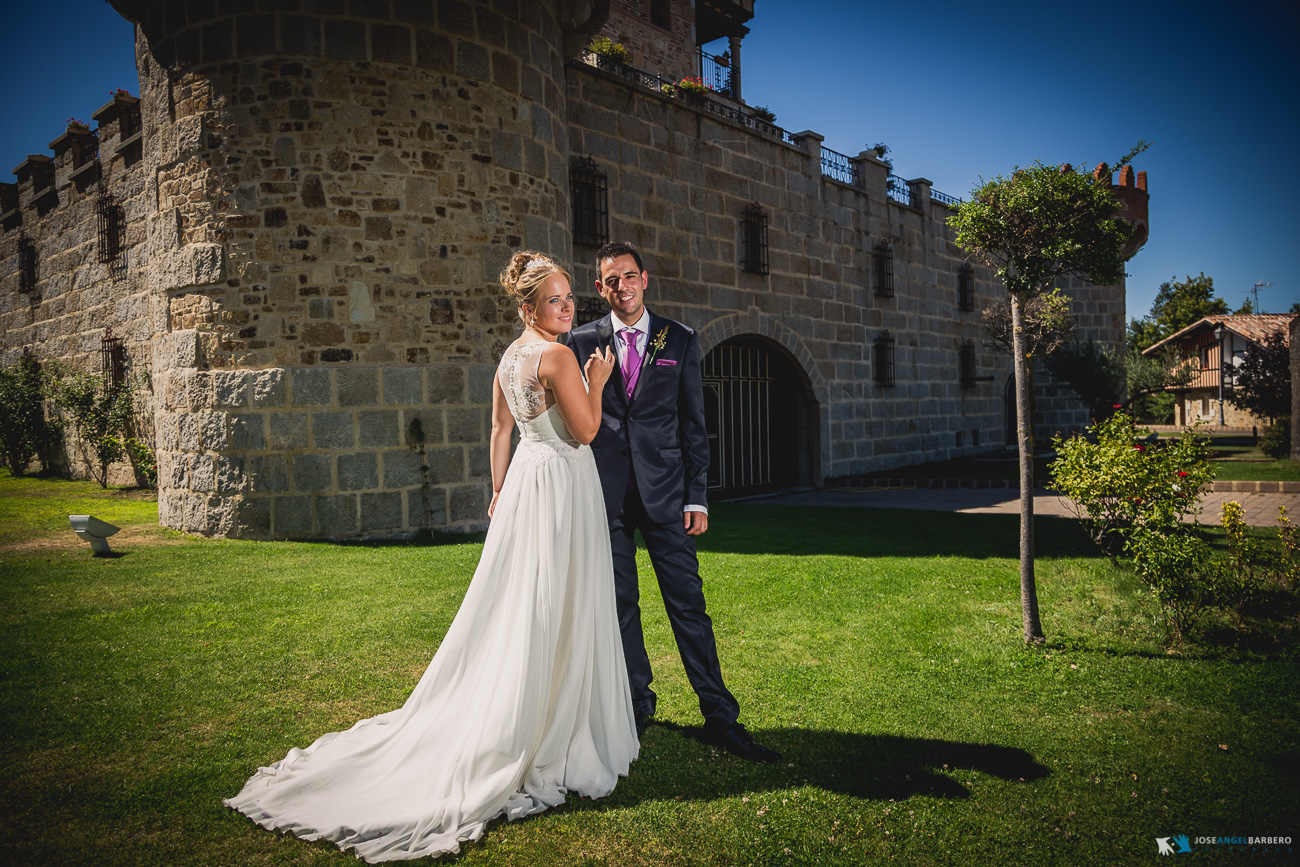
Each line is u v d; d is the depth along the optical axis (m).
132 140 11.39
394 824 2.11
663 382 2.79
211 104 7.25
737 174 13.04
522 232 8.31
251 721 2.92
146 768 2.51
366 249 7.35
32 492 11.78
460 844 2.05
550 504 2.42
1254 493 10.80
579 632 2.46
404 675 3.45
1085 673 3.44
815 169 14.84
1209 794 2.32
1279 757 2.57
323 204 7.22
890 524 8.39
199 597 4.91
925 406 17.92
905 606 4.70
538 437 2.51
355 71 7.29
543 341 2.53
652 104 11.58
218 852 2.01
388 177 7.42
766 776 2.46
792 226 14.21
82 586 5.22
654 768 2.52
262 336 7.19
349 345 7.29
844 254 15.54
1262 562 4.15
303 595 4.96
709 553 6.61
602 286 2.85
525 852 2.02
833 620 4.40
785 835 2.10
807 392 14.71
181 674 3.45
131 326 11.95
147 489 11.54
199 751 2.65
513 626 2.35
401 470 7.46
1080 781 2.41
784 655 3.77
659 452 2.78
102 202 12.48
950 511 9.59
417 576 5.52
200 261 7.29
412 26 7.49
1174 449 4.20
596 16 9.46
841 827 2.14
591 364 2.48
